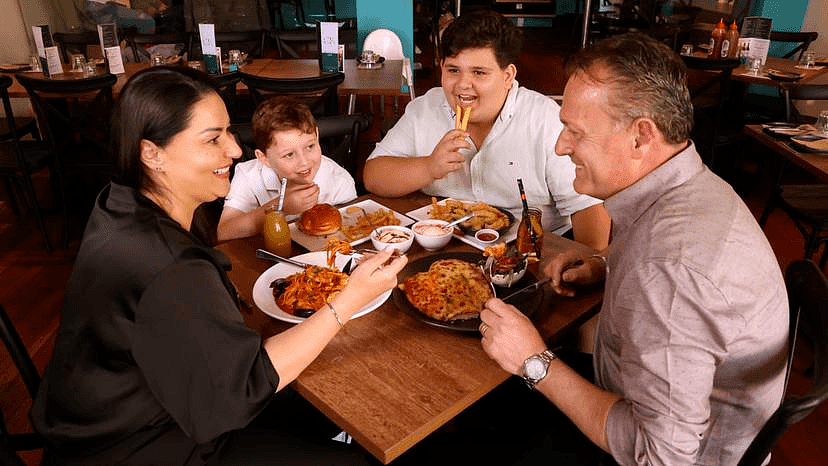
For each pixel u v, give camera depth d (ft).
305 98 13.03
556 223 6.89
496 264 4.94
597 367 4.13
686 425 3.16
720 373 3.51
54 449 3.80
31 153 11.29
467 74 5.90
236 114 12.80
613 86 3.31
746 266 3.20
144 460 3.77
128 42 15.55
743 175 14.37
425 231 5.63
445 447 4.63
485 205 6.15
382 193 6.73
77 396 3.59
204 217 6.41
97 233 3.57
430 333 4.38
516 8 30.76
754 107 14.70
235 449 4.26
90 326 3.48
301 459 4.29
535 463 4.38
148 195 3.83
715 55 14.89
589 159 3.57
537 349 3.84
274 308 4.62
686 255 3.16
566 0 30.55
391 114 17.87
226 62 14.25
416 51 23.73
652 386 3.22
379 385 3.84
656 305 3.20
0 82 10.12
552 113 6.33
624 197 3.64
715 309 3.10
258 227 5.92
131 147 3.62
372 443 3.40
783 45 17.98
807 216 9.08
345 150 8.21
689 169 3.48
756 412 3.63
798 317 4.19
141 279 3.36
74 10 19.10
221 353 3.42
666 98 3.30
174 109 3.55
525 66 23.66
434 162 6.17
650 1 22.22
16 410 7.34
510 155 6.49
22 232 12.04
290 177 6.40
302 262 5.26
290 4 25.40
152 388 3.43
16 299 9.73
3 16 15.65
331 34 13.17
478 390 3.81
